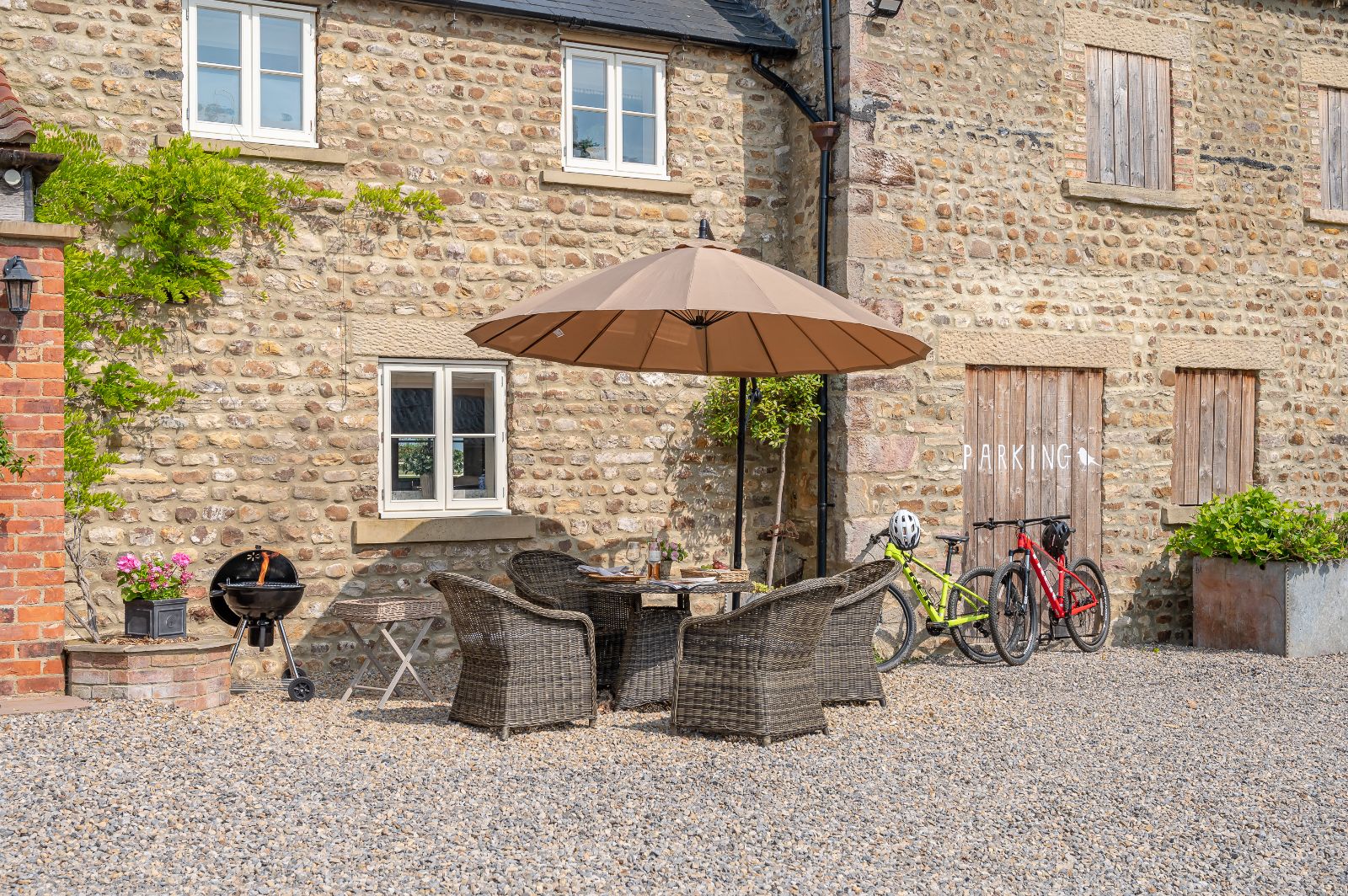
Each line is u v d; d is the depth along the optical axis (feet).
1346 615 32.04
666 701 23.53
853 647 23.97
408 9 28.09
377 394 27.86
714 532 31.19
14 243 21.25
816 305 20.24
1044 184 32.50
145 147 25.71
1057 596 31.53
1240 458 35.55
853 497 29.99
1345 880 14.78
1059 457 32.91
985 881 14.32
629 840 15.26
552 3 29.40
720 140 31.32
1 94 22.20
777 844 15.29
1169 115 34.42
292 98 27.48
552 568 25.66
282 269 26.94
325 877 13.65
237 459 26.50
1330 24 36.73
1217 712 24.25
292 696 23.48
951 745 20.79
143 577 22.86
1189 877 14.69
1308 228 36.35
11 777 16.51
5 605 21.27
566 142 29.96
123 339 25.36
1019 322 32.07
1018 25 32.22
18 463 21.18
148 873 13.53
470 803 16.49
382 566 27.78
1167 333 34.17
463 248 28.58
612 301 19.66
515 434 29.17
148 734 19.06
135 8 25.71
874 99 30.25
